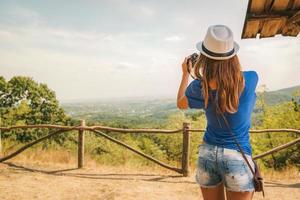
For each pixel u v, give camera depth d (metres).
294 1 4.50
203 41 1.96
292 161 23.86
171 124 31.14
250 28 5.41
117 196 6.02
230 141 1.96
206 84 1.92
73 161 8.67
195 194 6.30
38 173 7.46
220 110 1.91
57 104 59.00
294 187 6.94
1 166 7.95
